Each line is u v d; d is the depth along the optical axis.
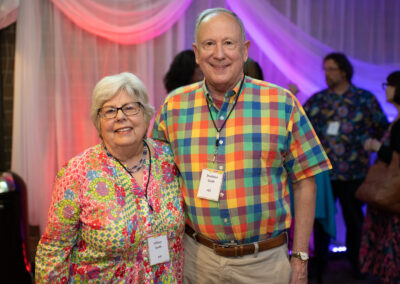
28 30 3.52
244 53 1.65
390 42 4.05
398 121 2.74
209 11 1.60
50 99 3.66
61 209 1.46
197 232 1.69
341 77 3.44
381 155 2.80
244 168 1.56
